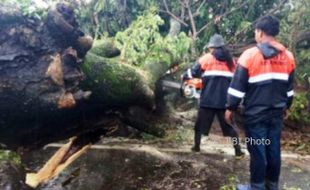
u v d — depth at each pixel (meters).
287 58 3.22
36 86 2.59
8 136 2.89
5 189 3.39
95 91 3.11
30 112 2.70
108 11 6.60
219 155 4.70
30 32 2.58
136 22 4.71
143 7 6.64
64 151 3.51
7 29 2.57
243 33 6.72
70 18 2.61
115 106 3.46
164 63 4.82
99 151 4.56
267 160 3.33
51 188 3.57
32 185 3.31
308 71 6.14
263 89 3.14
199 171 4.12
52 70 2.59
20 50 2.57
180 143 5.14
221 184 3.80
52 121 2.91
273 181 3.39
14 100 2.60
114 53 3.60
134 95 3.48
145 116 4.48
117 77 3.24
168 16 6.86
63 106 2.64
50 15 2.57
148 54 4.67
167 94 5.51
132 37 4.61
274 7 7.00
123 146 4.78
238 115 5.52
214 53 4.52
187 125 5.60
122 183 3.75
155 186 3.71
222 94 4.54
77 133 3.33
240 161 4.50
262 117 3.18
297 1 6.34
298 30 6.32
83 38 2.71
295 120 5.85
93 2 6.39
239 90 3.14
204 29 6.84
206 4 6.86
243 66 3.12
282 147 5.29
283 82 3.19
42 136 3.07
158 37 4.71
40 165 4.01
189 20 6.95
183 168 4.20
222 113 4.57
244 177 3.99
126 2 6.66
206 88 4.59
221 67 4.50
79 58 2.80
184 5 6.69
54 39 2.63
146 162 4.30
